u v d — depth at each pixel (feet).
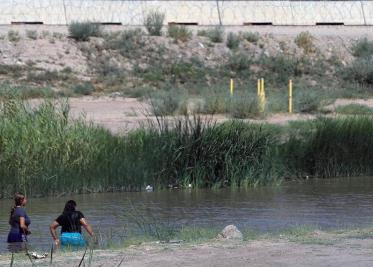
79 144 94.94
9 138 91.71
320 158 111.04
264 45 248.32
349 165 112.47
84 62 216.95
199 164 100.17
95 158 95.61
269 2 270.05
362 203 86.89
